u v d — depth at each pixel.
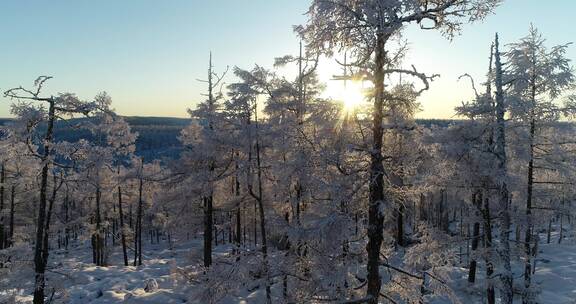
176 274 18.14
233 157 18.48
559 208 15.99
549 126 15.82
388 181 9.37
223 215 24.03
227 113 18.33
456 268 26.33
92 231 30.86
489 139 15.72
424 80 7.96
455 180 15.16
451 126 15.78
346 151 9.10
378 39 8.25
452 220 53.09
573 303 20.61
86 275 25.72
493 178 14.31
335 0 8.34
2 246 34.69
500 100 14.86
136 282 24.44
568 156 15.51
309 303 9.98
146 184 34.03
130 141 32.09
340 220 8.39
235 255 13.77
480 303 20.31
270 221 12.35
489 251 15.45
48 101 14.23
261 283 12.64
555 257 32.44
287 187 13.15
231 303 18.20
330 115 9.56
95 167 15.21
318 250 9.50
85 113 14.86
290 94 16.28
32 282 14.13
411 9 7.46
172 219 21.98
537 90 16.12
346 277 9.60
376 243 8.97
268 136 15.92
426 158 13.98
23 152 14.12
